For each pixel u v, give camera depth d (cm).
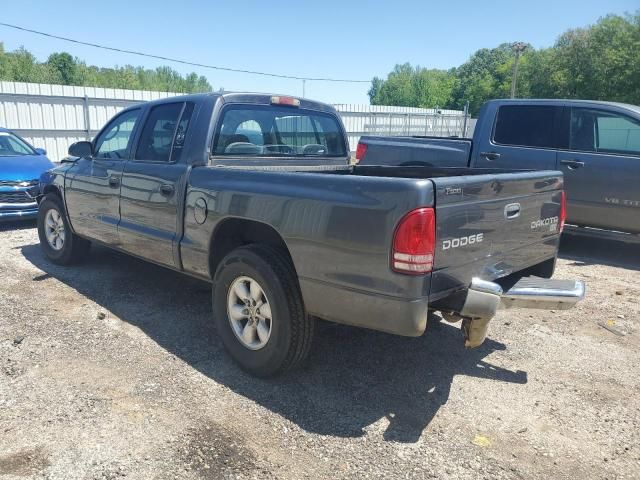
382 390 348
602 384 363
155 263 455
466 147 776
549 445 294
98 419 305
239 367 370
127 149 485
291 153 491
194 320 458
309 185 316
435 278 283
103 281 561
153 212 438
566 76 4975
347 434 298
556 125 709
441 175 484
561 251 745
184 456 275
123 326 442
